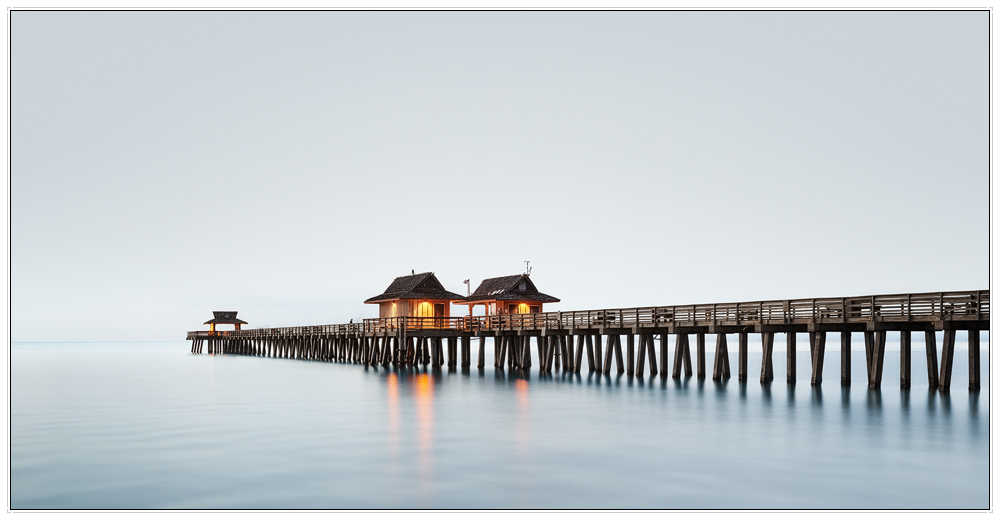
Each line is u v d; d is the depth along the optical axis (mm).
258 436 21750
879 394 29875
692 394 31188
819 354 32375
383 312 58875
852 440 20531
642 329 38906
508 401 29828
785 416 24672
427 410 27281
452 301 54688
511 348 51562
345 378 43188
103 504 15062
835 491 15625
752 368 66500
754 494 15469
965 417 24141
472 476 16906
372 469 17547
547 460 18422
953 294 28406
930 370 30156
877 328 30047
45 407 29000
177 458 18719
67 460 18547
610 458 18609
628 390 33406
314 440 21078
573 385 36188
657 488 15898
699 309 36562
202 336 107562
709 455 18859
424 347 54938
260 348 89688
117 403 30375
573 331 42688
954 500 15055
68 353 111875
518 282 55844
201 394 34062
